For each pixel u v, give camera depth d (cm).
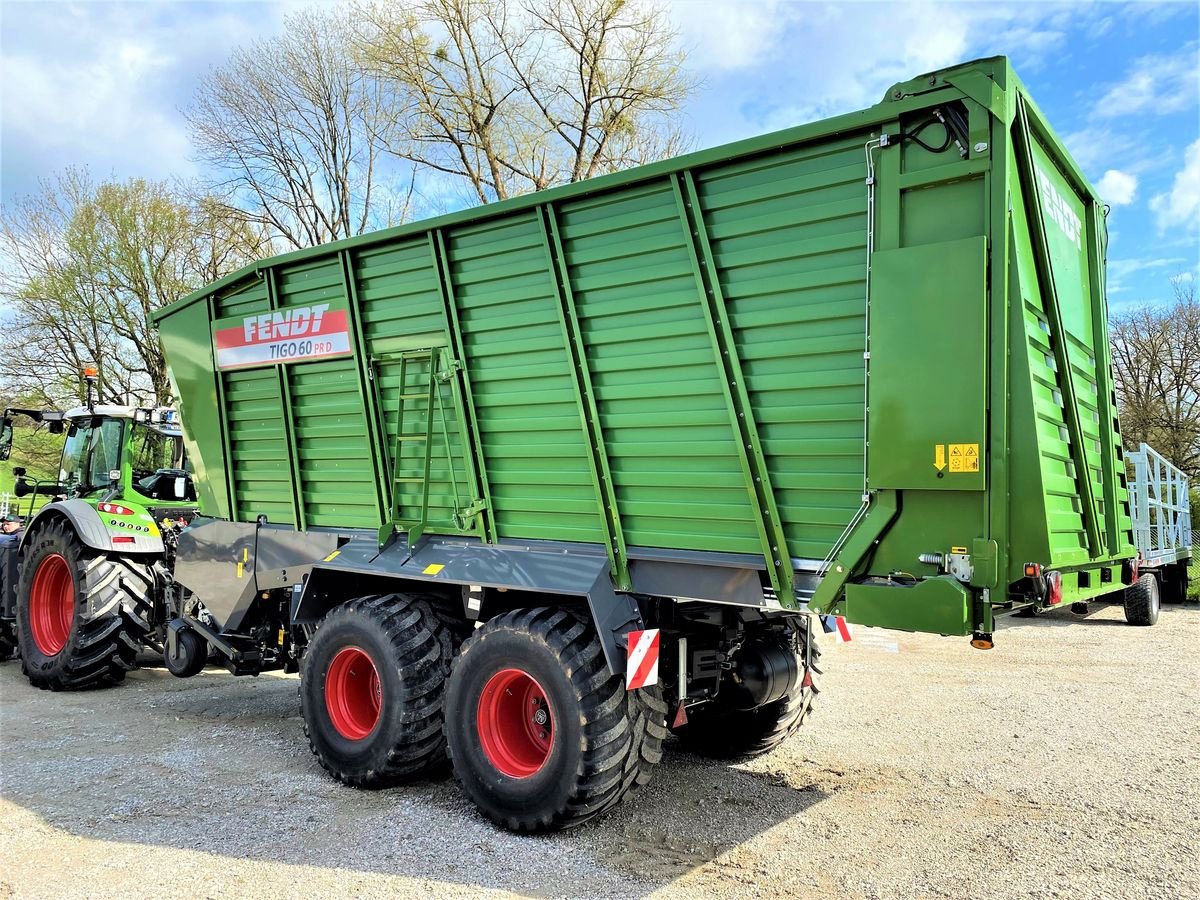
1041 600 283
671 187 348
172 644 637
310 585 474
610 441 372
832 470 314
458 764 384
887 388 296
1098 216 446
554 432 391
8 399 1975
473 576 400
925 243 296
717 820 377
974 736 514
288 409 514
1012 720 550
